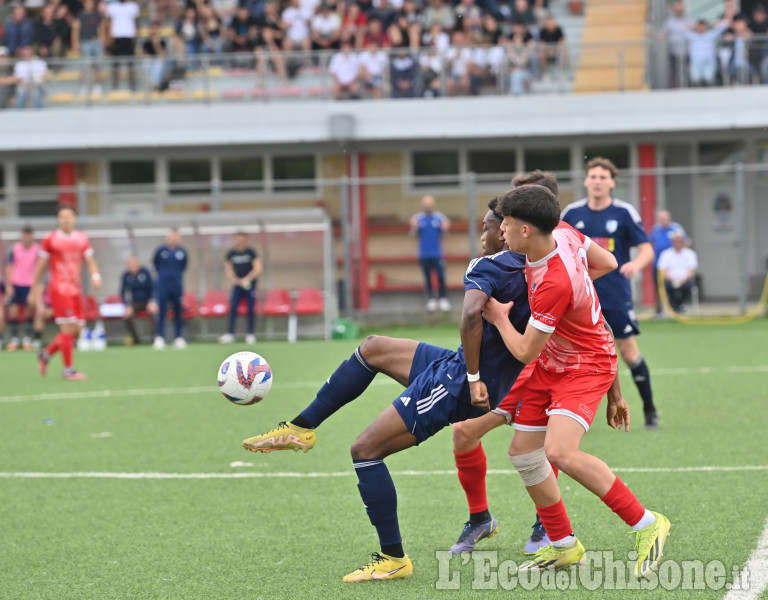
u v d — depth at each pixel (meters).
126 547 8.88
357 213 35.47
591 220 13.66
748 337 27.77
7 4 43.75
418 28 39.59
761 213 40.34
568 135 38.53
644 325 32.84
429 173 39.91
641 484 10.76
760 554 8.07
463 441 8.38
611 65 38.34
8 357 28.75
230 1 44.03
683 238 33.50
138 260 34.41
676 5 40.62
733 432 13.82
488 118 38.16
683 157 40.69
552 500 7.91
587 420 7.57
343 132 37.66
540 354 7.79
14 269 31.64
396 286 37.91
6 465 12.71
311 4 41.81
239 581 7.79
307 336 33.31
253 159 40.34
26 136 38.72
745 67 37.88
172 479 11.74
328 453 13.23
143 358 27.33
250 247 33.06
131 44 40.38
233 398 8.49
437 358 7.81
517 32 39.75
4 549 8.88
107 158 40.12
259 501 10.56
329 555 8.51
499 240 7.87
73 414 17.06
